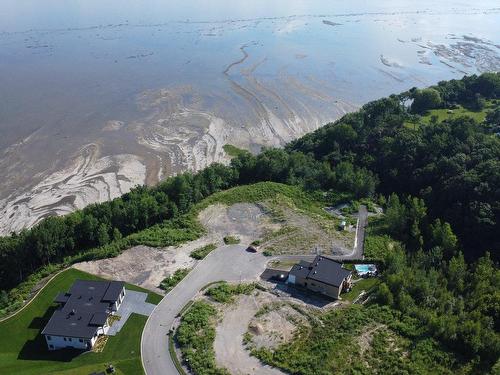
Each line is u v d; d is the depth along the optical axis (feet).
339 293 309.63
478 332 256.52
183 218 402.52
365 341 266.57
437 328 266.57
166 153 621.72
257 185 454.40
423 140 495.41
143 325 290.15
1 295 326.44
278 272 336.29
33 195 531.50
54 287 325.42
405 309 288.92
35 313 304.91
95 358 267.80
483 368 247.70
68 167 585.22
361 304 301.84
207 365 258.16
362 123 569.64
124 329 287.07
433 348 258.78
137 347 274.77
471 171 414.00
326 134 565.94
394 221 384.06
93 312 287.48
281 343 272.10
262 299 309.01
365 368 248.52
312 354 261.24
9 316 302.45
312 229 389.39
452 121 524.93
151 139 653.71
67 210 504.02
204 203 424.87
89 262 349.20
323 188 468.75
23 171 576.61
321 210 424.87
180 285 323.57
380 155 507.71
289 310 298.35
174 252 358.43
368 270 336.70
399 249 348.79
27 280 344.90
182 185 428.15
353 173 473.26
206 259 350.64
